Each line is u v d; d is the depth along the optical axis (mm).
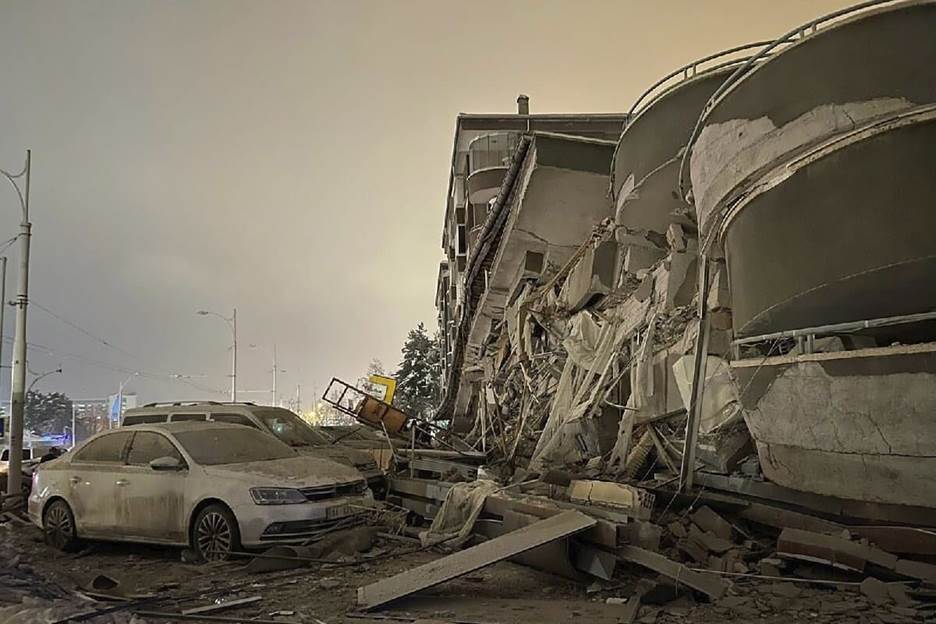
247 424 14242
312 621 6188
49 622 6277
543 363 20094
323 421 66562
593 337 15828
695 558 7617
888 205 6969
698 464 10586
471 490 9703
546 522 7656
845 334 7703
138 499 9945
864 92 7355
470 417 36625
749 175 8547
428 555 9047
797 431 7957
